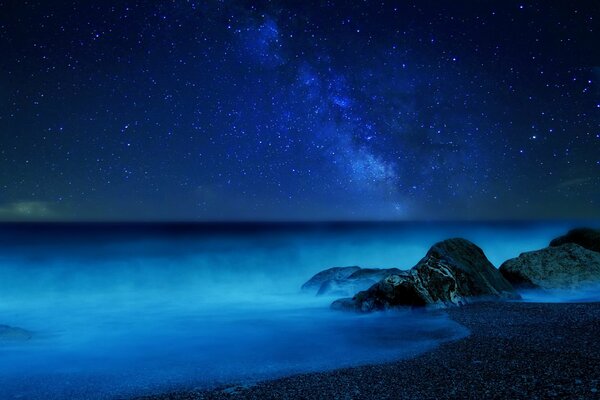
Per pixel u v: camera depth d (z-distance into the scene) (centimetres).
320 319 1205
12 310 1453
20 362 850
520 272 1486
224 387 703
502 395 616
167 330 1112
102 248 3161
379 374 731
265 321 1197
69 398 677
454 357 797
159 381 739
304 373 752
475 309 1181
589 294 1392
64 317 1320
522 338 887
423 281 1244
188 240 3922
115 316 1324
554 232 3459
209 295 1755
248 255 2906
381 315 1197
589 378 659
